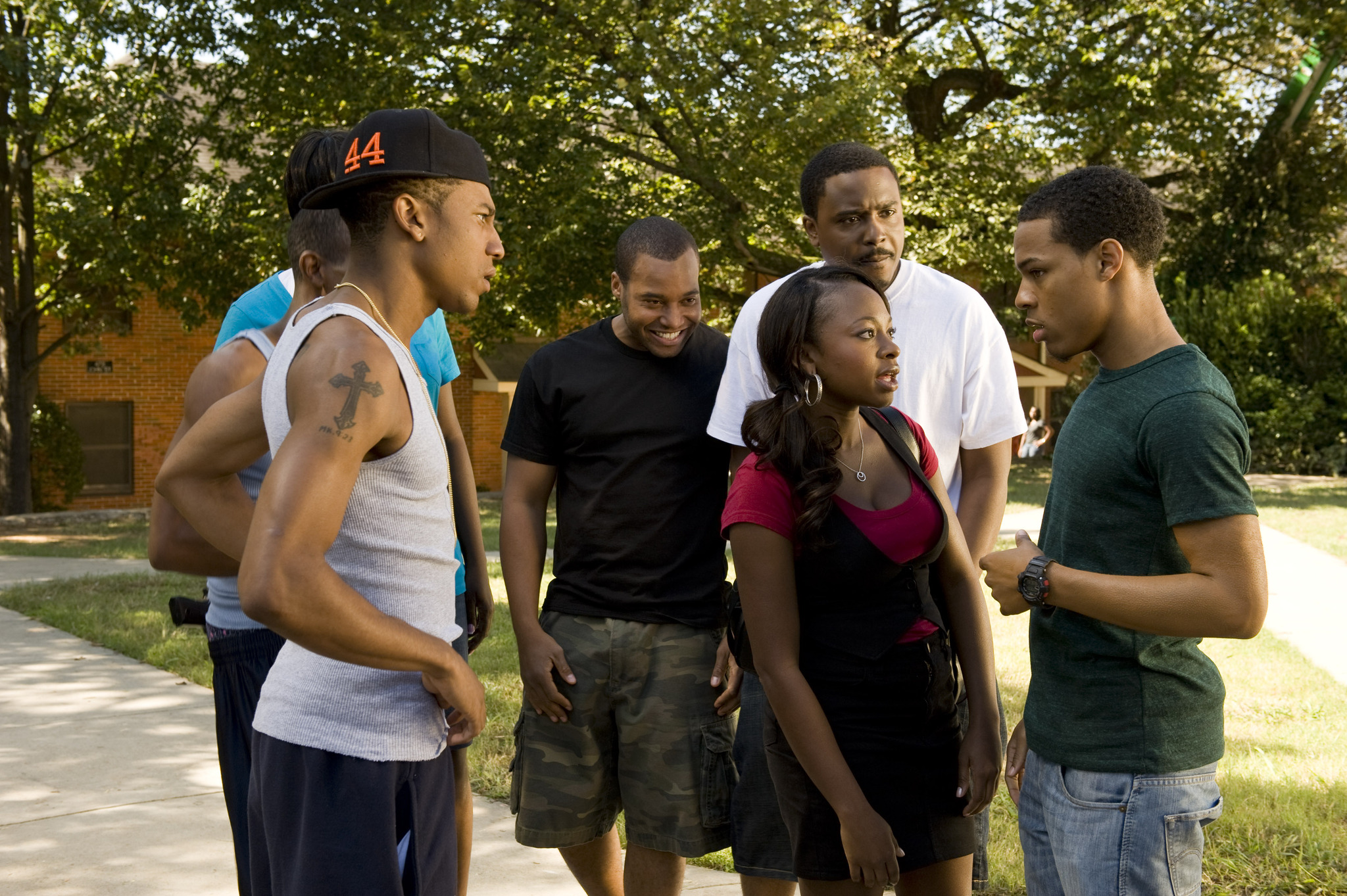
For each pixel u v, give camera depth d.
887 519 2.14
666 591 2.92
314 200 1.80
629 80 17.08
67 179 18.83
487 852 3.73
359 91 16.33
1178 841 1.96
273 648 2.42
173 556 2.26
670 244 2.87
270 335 2.39
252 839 1.92
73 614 7.78
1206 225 23.91
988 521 2.86
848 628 2.17
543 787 2.96
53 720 5.25
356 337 1.67
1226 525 1.82
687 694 2.91
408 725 1.79
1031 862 2.16
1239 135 23.31
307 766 1.75
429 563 1.80
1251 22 19.56
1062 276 2.00
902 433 2.30
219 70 17.73
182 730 5.12
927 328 2.86
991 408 2.88
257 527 1.55
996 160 18.84
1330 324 22.00
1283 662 6.38
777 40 17.28
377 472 1.72
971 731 2.28
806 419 2.11
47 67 15.99
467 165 1.82
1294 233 23.53
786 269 19.75
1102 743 1.99
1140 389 1.94
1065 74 19.03
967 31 20.97
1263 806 3.96
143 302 21.92
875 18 21.73
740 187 17.20
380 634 1.64
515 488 3.05
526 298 18.30
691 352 3.02
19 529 16.88
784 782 2.29
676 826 2.89
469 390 24.70
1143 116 18.94
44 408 20.38
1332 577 9.41
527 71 16.59
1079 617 2.02
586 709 2.93
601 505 2.93
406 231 1.77
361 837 1.74
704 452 2.95
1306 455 22.08
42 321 21.11
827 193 2.83
